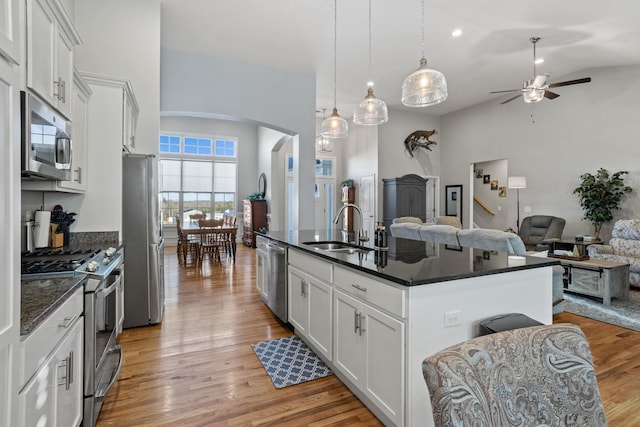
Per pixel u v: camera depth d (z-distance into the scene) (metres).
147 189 3.26
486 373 0.77
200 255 6.63
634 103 5.35
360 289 1.94
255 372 2.42
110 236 3.01
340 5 3.88
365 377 1.92
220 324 3.36
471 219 8.13
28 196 2.61
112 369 1.99
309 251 2.58
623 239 4.97
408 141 8.43
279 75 5.66
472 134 8.06
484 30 4.41
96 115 2.93
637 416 1.93
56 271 1.74
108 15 3.58
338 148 9.69
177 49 4.93
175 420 1.89
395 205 7.77
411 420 1.60
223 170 9.57
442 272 1.74
